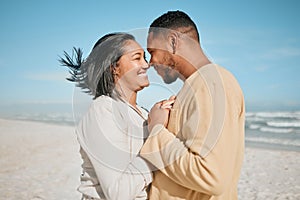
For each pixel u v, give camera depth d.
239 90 1.92
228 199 1.88
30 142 14.28
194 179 1.67
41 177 8.42
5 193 7.14
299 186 8.04
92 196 1.90
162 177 1.88
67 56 1.95
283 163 10.63
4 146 13.20
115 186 1.79
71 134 16.97
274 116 28.92
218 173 1.66
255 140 16.91
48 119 31.58
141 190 1.88
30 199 6.77
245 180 8.66
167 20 1.91
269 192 7.60
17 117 34.47
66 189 7.41
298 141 16.27
